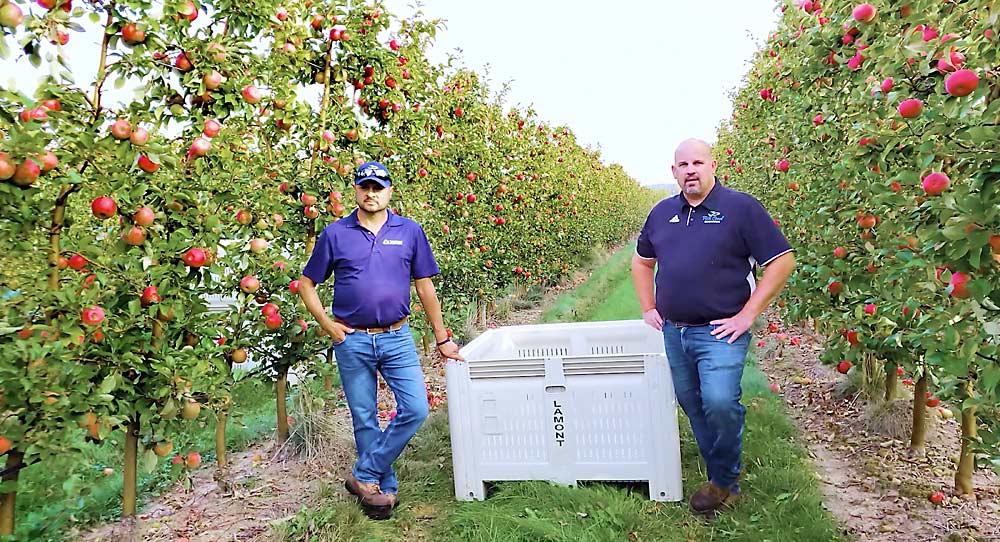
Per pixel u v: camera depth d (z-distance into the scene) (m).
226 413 3.38
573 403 3.48
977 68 2.19
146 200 2.70
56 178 2.39
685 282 3.10
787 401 5.38
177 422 2.86
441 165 6.29
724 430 3.07
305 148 4.39
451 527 3.29
